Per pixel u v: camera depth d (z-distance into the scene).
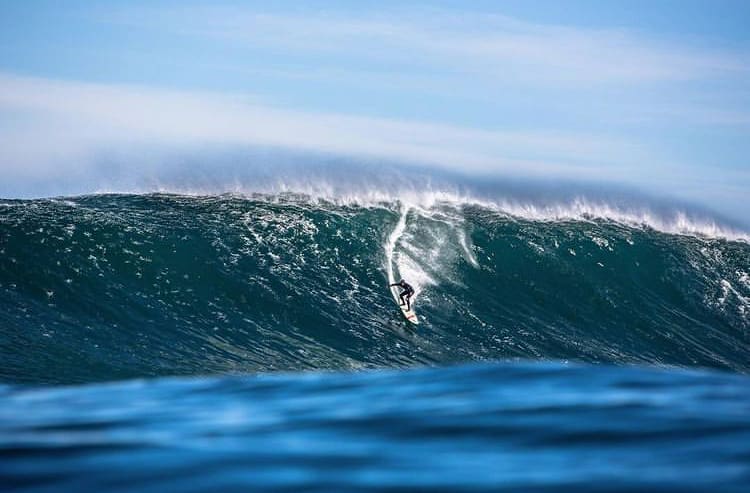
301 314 99.94
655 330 112.25
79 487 24.80
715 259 124.75
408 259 113.62
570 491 24.41
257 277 103.44
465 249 116.94
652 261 122.25
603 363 103.50
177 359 88.06
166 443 29.73
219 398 39.38
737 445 28.88
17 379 78.81
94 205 111.88
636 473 25.94
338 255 111.00
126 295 96.19
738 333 115.00
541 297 112.88
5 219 102.81
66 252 98.94
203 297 99.06
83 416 35.22
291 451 28.72
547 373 43.16
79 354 85.50
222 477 25.73
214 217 112.44
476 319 106.50
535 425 31.95
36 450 28.58
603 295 115.31
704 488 24.33
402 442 30.11
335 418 33.84
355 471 26.48
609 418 32.72
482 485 25.03
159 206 113.69
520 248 118.81
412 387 40.44
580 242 122.19
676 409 34.19
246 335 94.94
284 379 44.00
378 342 97.75
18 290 93.25
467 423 32.44
